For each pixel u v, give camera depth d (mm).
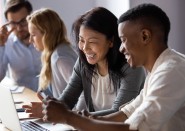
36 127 1601
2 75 3115
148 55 1267
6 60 3127
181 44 3299
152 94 1171
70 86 2006
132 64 1276
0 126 1688
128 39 1243
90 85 1916
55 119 1194
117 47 1736
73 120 1181
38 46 2424
